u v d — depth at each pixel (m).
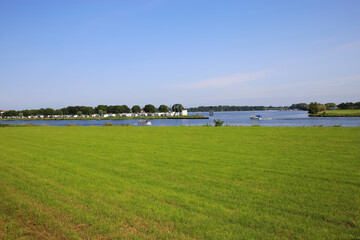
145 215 7.42
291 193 8.95
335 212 7.25
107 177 11.66
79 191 9.70
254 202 8.21
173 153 17.64
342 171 11.60
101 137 29.73
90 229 6.71
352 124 63.91
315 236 6.02
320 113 143.50
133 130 40.16
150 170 12.85
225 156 16.02
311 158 14.61
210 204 8.12
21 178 11.75
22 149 21.11
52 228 6.85
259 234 6.15
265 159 14.75
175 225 6.77
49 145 23.30
